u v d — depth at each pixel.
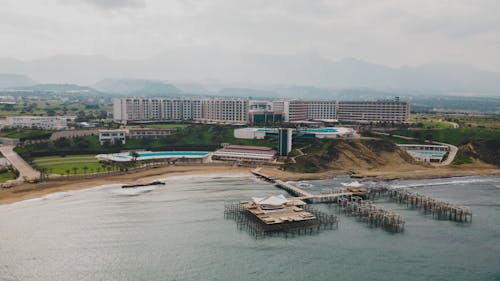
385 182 178.00
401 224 118.81
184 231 109.62
